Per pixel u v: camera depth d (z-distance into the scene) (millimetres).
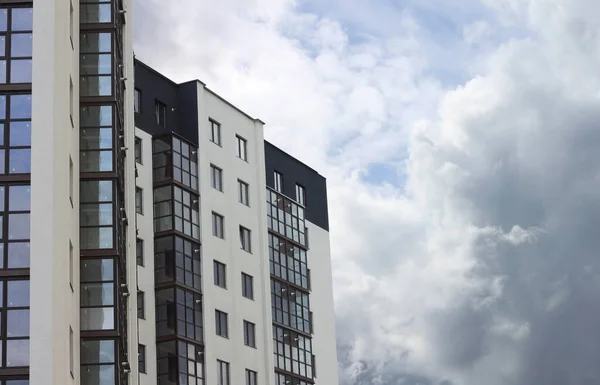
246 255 92125
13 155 50562
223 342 87250
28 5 52156
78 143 58188
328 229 105438
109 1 61156
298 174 102625
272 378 91312
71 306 53469
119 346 56938
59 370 48688
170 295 83250
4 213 49844
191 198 86938
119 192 60375
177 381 81688
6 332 48469
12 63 51531
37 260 49281
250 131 95688
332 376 100625
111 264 57438
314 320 100188
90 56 60312
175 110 89188
